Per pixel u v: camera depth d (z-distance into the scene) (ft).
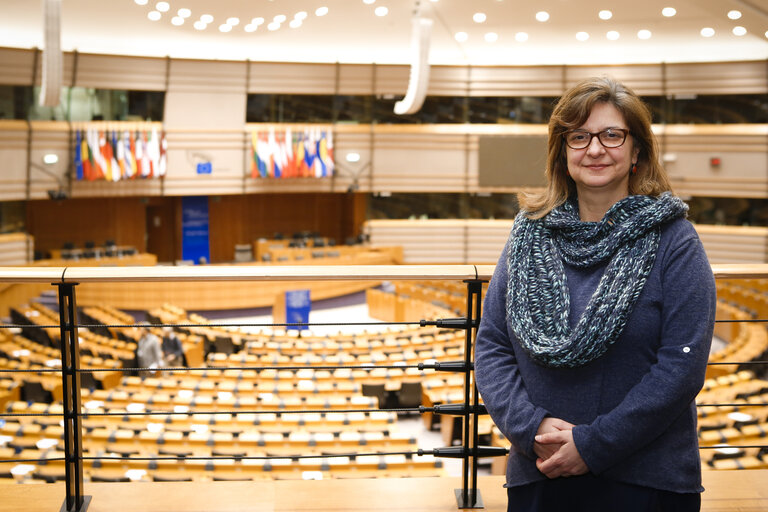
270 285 66.18
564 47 71.20
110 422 30.53
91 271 7.55
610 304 5.07
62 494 8.42
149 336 42.27
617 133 5.47
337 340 48.49
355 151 75.10
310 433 29.01
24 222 67.46
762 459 25.67
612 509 5.38
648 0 55.11
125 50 66.28
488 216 78.13
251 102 72.59
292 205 83.35
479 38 67.77
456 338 47.96
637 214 5.28
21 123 63.16
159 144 68.49
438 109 75.92
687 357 4.99
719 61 70.08
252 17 58.39
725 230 71.82
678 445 5.38
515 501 5.75
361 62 73.00
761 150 70.28
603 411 5.25
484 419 29.76
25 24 59.88
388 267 7.67
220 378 40.22
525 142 74.54
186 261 78.43
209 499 8.28
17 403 31.32
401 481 8.75
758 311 55.62
